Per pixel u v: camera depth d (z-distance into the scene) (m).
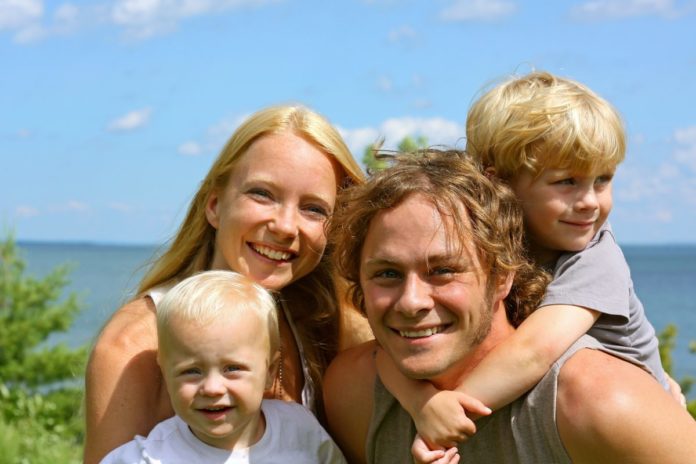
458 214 3.06
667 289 114.06
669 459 2.91
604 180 3.89
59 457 9.35
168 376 3.46
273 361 3.62
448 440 3.15
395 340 3.14
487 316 3.15
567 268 3.70
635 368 3.13
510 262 3.17
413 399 3.25
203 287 3.49
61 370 12.91
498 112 3.94
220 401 3.39
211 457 3.48
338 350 4.26
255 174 3.72
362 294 3.48
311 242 3.78
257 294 3.57
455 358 3.12
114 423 3.60
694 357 47.38
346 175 3.91
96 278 96.50
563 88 3.93
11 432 9.64
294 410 3.71
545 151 3.77
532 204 3.84
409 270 3.07
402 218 3.07
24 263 13.95
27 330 13.10
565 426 3.04
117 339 3.72
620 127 3.92
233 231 3.76
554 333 3.22
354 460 3.77
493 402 3.14
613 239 3.92
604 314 3.61
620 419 2.92
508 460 3.19
